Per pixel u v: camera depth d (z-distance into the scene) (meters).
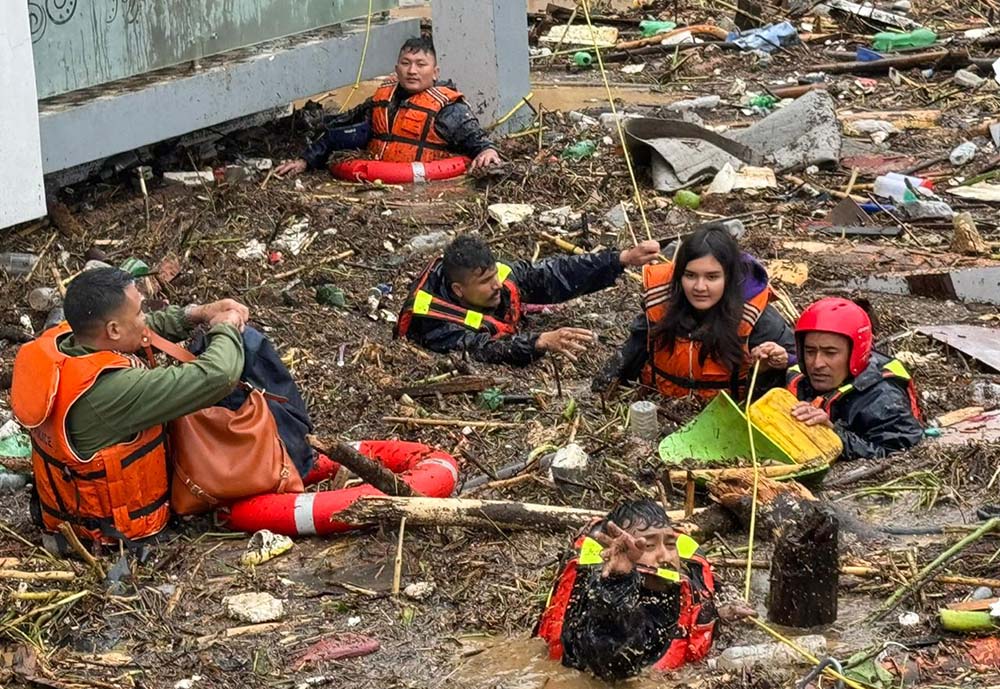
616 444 6.61
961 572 5.47
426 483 5.99
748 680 4.75
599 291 8.91
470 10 11.82
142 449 5.64
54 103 9.35
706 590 4.93
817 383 6.66
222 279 8.82
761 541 5.76
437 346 7.87
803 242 9.75
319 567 5.66
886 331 8.21
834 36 15.78
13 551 5.78
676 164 10.70
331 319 8.34
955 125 12.61
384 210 10.23
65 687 4.88
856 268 9.22
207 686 4.93
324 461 6.39
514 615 5.27
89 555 5.55
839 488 6.19
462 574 5.55
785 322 7.25
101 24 9.51
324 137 11.11
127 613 5.33
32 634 5.19
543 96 13.81
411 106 11.03
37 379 5.51
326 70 11.52
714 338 7.00
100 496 5.62
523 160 11.35
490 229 9.88
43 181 8.95
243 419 5.87
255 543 5.76
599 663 4.70
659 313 7.12
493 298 7.91
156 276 8.55
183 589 5.50
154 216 9.70
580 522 5.75
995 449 6.39
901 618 5.15
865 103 13.44
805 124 11.49
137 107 9.70
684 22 16.44
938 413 7.09
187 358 5.77
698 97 13.72
